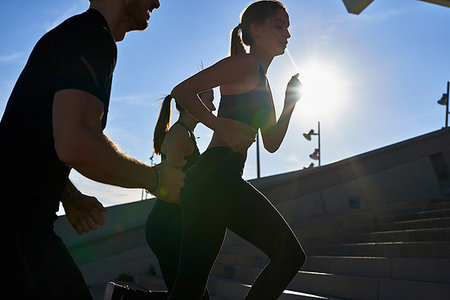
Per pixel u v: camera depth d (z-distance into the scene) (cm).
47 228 119
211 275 597
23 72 125
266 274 196
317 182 967
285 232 201
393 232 475
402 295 319
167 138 271
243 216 200
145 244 859
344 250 484
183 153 270
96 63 117
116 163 114
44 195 118
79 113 110
